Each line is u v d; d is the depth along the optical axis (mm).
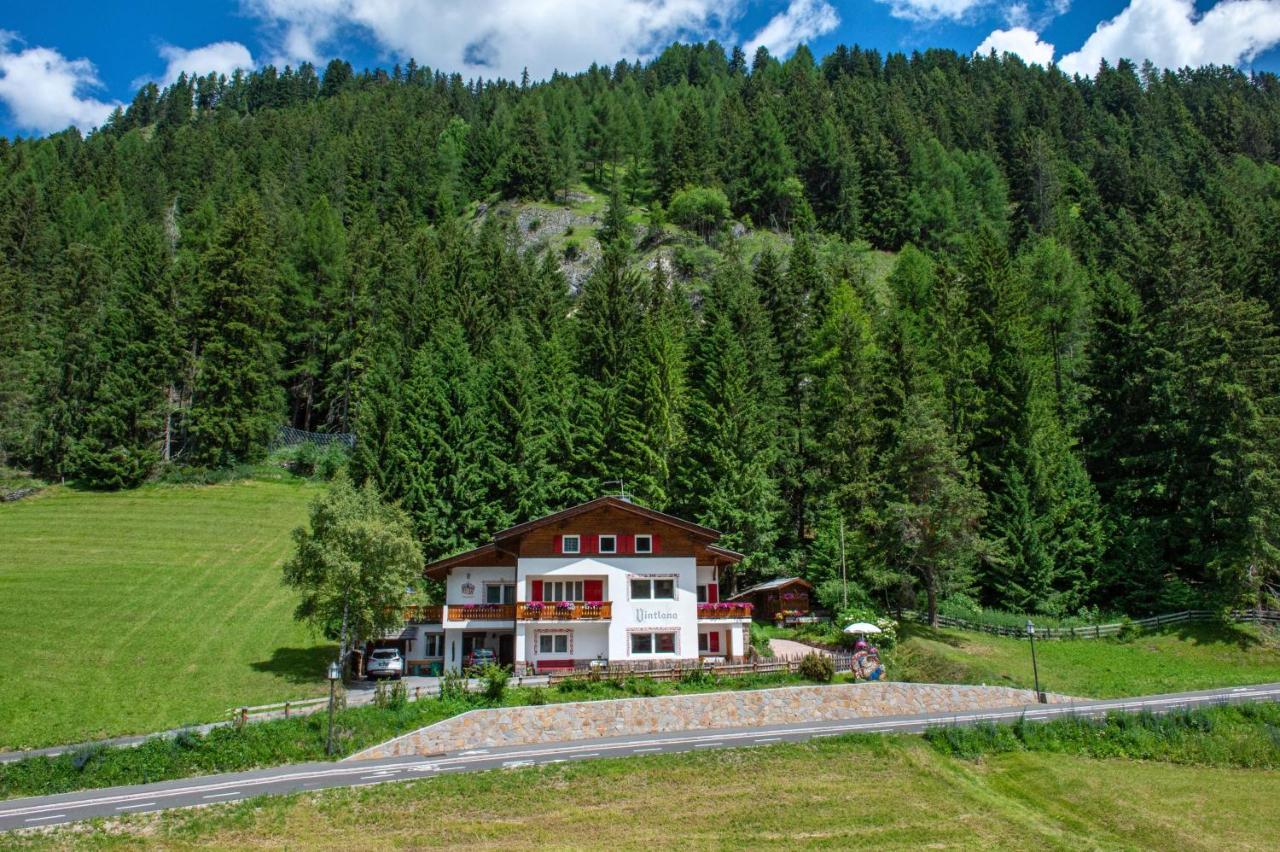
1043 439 58094
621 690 35969
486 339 76938
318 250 93062
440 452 57469
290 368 90312
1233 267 69250
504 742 31344
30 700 36250
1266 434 49000
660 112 172375
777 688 35625
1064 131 173000
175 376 78750
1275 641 46375
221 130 184125
